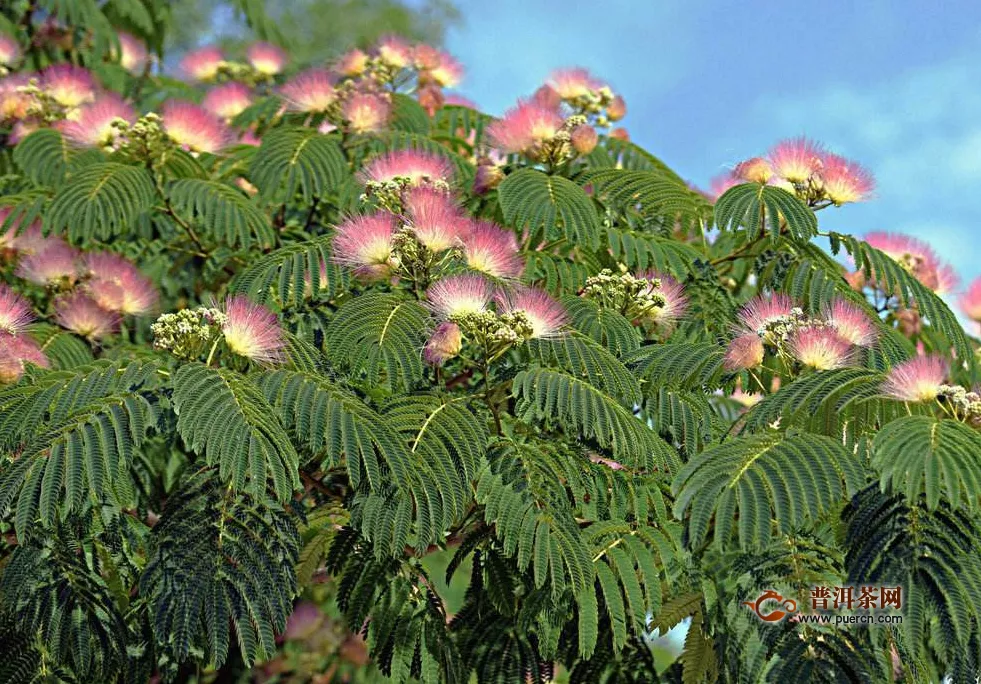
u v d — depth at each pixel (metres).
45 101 6.35
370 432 3.87
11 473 3.66
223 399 3.73
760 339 4.48
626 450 4.10
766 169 5.25
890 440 3.74
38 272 5.22
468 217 4.75
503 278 4.54
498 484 4.11
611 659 4.67
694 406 4.56
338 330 4.31
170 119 5.59
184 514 4.00
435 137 6.53
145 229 6.23
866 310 5.16
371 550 4.53
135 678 4.23
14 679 4.09
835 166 5.19
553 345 4.31
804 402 4.07
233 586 3.90
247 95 7.07
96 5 8.08
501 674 4.54
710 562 4.17
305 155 5.51
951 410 4.10
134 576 4.32
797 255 5.28
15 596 4.01
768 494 3.73
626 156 6.55
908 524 3.85
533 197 5.05
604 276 4.84
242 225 5.25
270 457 3.66
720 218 5.02
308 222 5.93
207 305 5.62
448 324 4.21
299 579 5.08
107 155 5.62
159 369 4.00
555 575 3.98
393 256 4.50
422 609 4.55
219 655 3.81
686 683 4.50
